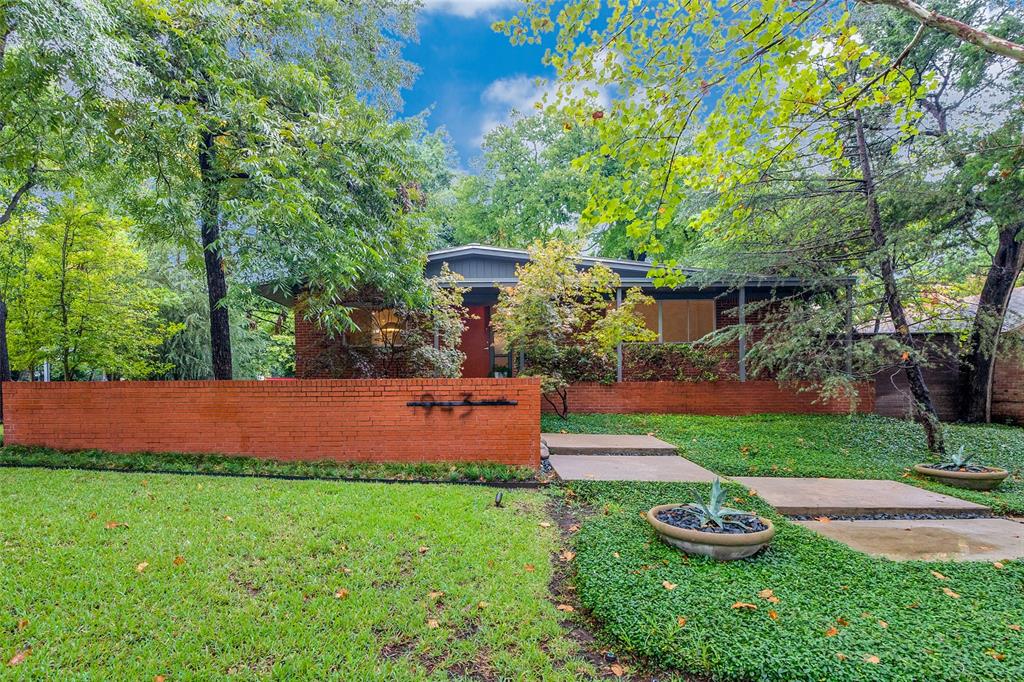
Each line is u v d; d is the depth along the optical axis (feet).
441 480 18.57
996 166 22.44
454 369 31.71
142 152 21.01
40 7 15.56
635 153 15.97
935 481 20.39
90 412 20.71
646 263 38.50
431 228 31.17
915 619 8.97
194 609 8.82
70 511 13.30
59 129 20.67
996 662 7.57
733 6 13.87
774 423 30.89
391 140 25.45
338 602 9.24
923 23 13.00
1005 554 12.72
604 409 34.88
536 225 68.39
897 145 24.59
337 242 21.44
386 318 34.27
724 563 11.46
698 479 18.92
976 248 28.19
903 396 36.22
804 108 18.03
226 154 21.98
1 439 21.54
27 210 31.89
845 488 18.79
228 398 20.61
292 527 12.66
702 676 7.60
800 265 28.40
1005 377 34.83
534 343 31.40
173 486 16.14
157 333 45.88
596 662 8.04
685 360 36.14
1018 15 26.30
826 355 27.04
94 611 8.64
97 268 35.70
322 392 20.52
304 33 27.71
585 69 14.88
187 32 20.79
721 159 18.45
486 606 9.37
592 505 16.20
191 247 26.78
